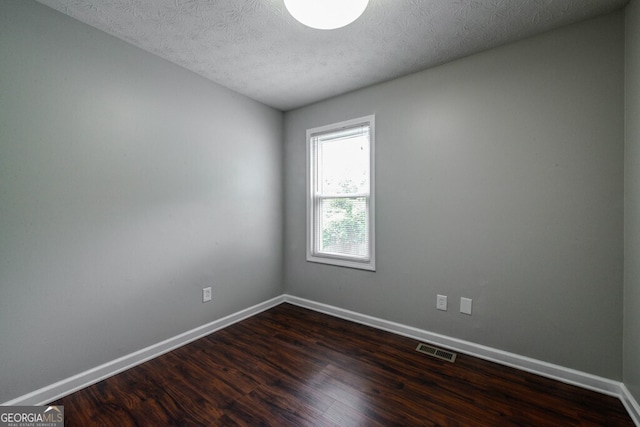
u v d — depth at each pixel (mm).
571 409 1583
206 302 2537
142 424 1488
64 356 1713
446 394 1714
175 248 2297
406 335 2477
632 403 1525
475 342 2158
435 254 2322
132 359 2021
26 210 1566
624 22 1632
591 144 1732
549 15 1692
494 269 2066
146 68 2092
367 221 2742
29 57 1566
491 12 1661
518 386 1783
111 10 1656
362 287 2756
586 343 1764
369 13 1668
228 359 2117
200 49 2070
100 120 1855
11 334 1526
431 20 1735
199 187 2469
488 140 2072
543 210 1883
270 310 3115
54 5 1609
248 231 2928
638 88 1478
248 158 2922
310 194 3113
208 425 1480
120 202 1961
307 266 3168
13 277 1530
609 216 1688
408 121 2439
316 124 3055
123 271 1981
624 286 1642
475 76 2119
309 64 2273
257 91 2789
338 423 1494
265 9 1648
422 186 2375
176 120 2289
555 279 1853
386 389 1765
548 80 1854
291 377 1893
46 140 1629
